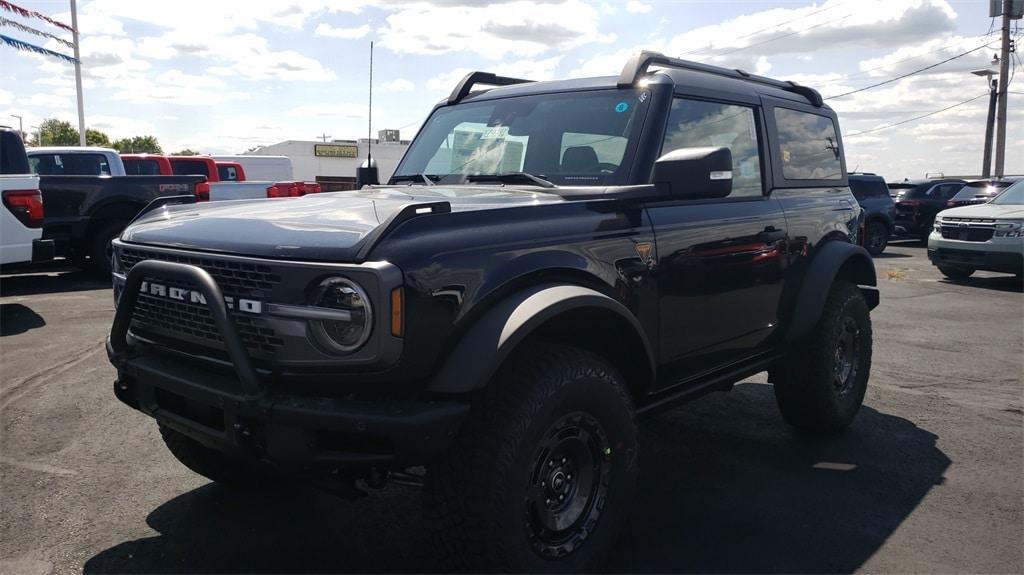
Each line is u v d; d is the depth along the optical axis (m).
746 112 4.20
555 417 2.69
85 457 4.26
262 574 3.03
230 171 20.39
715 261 3.67
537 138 3.77
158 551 3.21
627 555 3.21
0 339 7.12
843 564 3.17
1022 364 6.88
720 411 5.33
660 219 3.39
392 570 3.07
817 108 5.01
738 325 3.91
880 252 18.75
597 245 3.05
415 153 4.34
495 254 2.68
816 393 4.58
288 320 2.47
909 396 5.80
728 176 3.18
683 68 3.98
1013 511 3.71
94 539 3.30
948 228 12.82
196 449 3.56
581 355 2.86
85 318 8.18
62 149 13.27
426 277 2.45
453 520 2.55
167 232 3.00
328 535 3.37
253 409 2.47
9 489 3.81
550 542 2.79
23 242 8.42
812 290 4.40
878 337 8.16
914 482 4.06
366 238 2.45
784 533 3.44
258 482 3.84
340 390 2.50
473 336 2.55
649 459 4.38
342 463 2.44
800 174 4.61
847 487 3.98
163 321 2.91
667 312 3.41
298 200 3.44
